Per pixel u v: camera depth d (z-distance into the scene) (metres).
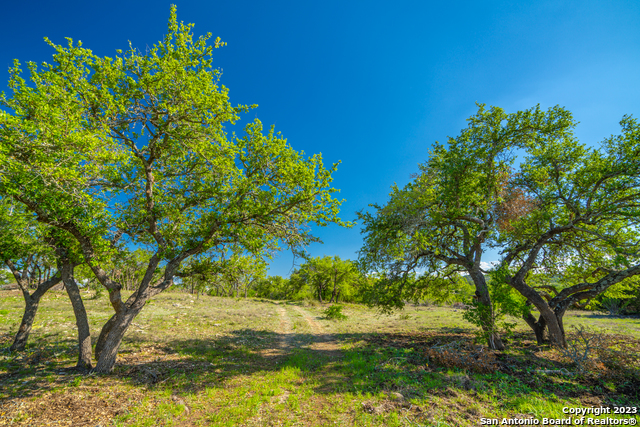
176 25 8.68
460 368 9.84
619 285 14.38
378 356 12.02
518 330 19.05
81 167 7.29
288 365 10.84
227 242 10.79
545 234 12.75
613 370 9.09
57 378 8.41
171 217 10.02
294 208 10.57
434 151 14.71
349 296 56.75
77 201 7.77
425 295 18.14
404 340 16.09
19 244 9.05
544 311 12.60
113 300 9.33
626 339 14.05
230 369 10.33
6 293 27.55
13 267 11.48
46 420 5.97
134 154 9.60
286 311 35.03
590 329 18.28
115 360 9.98
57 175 6.69
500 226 12.23
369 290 15.87
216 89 9.41
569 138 12.85
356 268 16.02
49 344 12.47
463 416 6.22
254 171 10.60
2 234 8.36
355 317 30.67
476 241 13.39
